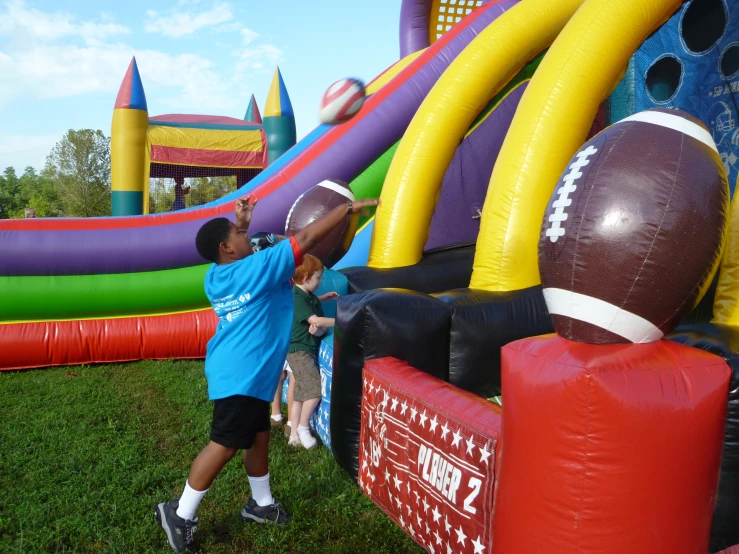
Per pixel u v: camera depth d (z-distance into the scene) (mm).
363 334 3404
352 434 3527
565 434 1897
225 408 2928
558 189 2330
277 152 13758
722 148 5805
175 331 6629
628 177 2129
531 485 1990
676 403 1866
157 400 5250
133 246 6484
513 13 5539
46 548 2939
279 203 6570
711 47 5883
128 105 12430
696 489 1916
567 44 4371
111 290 6508
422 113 5414
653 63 6500
